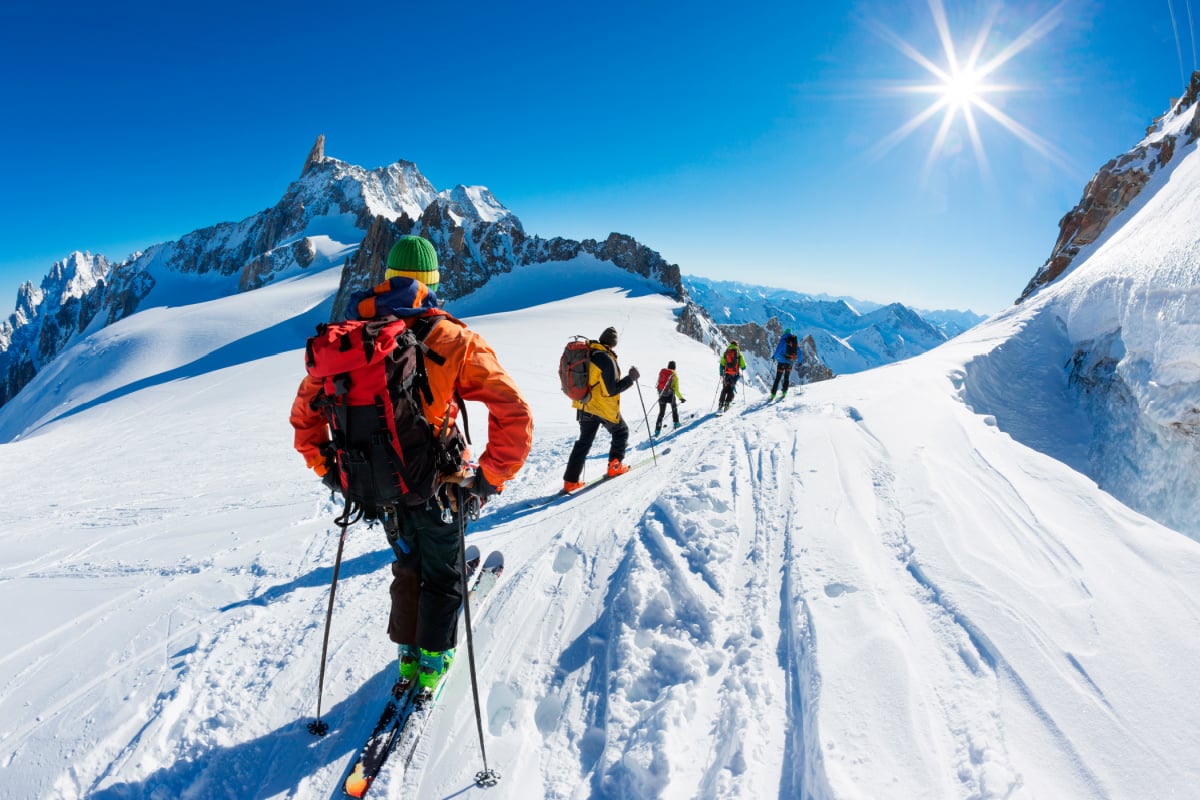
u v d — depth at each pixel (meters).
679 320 72.38
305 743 2.44
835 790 1.80
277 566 4.44
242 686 2.79
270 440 16.80
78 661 3.09
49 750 2.40
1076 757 1.82
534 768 2.27
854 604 2.79
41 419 93.06
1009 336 14.55
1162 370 9.06
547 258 118.69
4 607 3.81
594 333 56.00
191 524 6.14
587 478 6.77
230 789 2.23
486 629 3.18
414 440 2.20
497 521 5.30
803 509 4.02
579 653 2.94
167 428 21.11
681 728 2.29
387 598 3.64
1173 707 1.94
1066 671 2.16
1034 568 2.88
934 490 3.96
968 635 2.44
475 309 104.12
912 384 8.14
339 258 189.00
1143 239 14.30
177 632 3.36
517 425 2.28
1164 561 2.76
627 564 3.63
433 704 2.58
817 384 12.34
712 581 3.34
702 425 10.38
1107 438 10.58
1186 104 35.00
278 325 113.19
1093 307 13.00
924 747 1.94
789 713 2.28
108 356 105.25
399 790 2.18
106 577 4.39
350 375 2.13
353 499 2.31
